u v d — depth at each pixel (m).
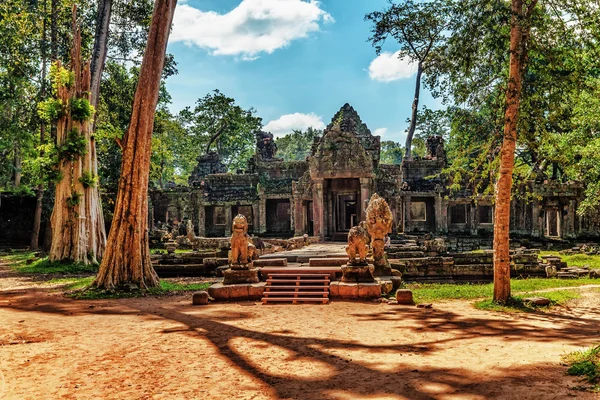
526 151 17.83
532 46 13.52
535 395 5.92
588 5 13.26
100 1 29.11
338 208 39.00
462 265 20.38
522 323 10.86
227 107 69.25
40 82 35.34
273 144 51.69
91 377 7.12
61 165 25.80
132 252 17.42
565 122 14.59
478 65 14.58
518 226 42.75
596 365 6.73
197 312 12.77
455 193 43.78
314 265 17.16
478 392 6.11
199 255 24.25
